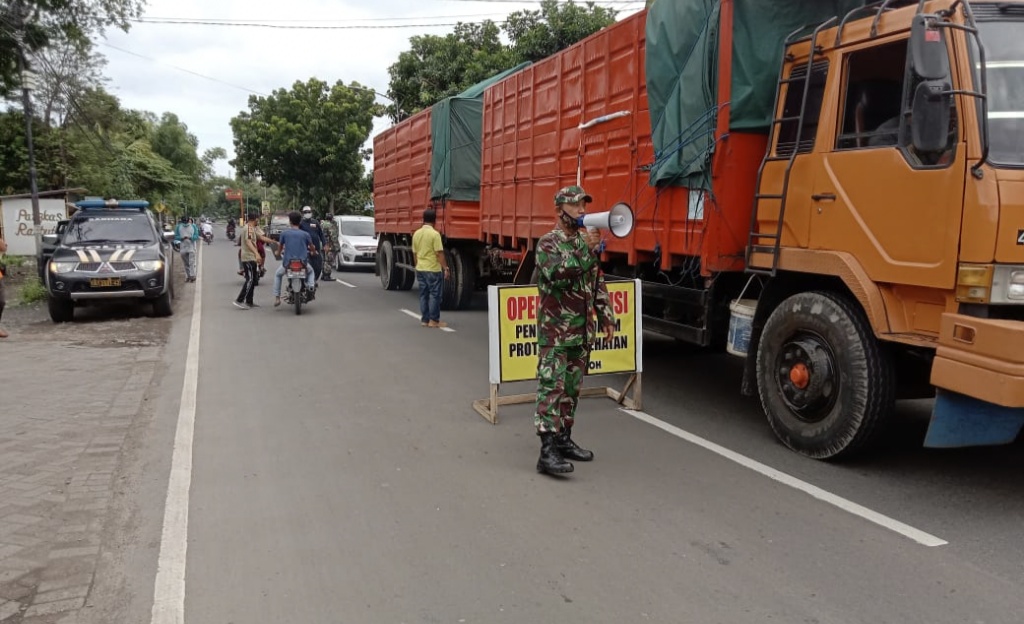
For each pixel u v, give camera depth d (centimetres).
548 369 482
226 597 333
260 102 3866
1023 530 401
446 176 1262
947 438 434
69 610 324
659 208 663
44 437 568
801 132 527
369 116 3819
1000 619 312
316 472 493
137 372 804
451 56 2550
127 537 397
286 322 1169
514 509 432
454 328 1119
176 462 511
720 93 565
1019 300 409
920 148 414
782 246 539
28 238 2291
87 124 2938
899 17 454
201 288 1697
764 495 452
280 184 3994
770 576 350
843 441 487
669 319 685
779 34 564
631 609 321
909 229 443
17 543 389
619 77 724
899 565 361
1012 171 409
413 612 320
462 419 621
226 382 752
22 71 1928
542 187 918
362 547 383
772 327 544
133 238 1299
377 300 1483
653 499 446
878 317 458
